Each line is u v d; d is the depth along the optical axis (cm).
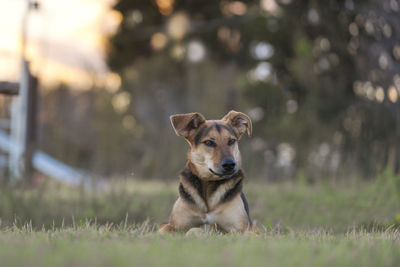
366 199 888
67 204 806
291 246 333
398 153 1431
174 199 939
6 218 638
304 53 2027
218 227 525
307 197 983
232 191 524
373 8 1633
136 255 282
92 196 848
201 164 525
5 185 806
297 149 1792
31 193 791
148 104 2808
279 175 1458
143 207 769
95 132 3066
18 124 1359
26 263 252
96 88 3081
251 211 854
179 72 2770
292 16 1898
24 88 1346
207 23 2628
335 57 1969
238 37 2611
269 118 2119
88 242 346
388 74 1683
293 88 2175
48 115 3098
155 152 2186
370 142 1498
